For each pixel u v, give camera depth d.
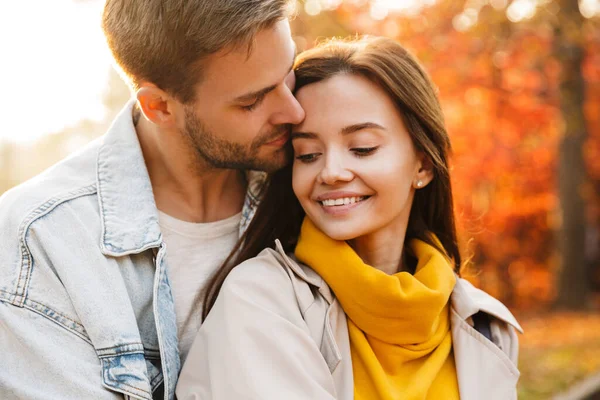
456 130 8.23
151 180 1.89
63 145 15.66
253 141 1.75
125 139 1.85
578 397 4.36
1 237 1.66
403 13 7.74
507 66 8.32
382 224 1.73
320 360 1.57
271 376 1.48
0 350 1.59
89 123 13.40
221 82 1.68
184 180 1.85
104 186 1.77
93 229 1.69
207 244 1.88
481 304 1.88
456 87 7.96
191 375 1.59
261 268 1.69
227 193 1.96
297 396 1.46
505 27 8.05
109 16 1.85
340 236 1.69
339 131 1.67
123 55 1.81
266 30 1.63
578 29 8.48
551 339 7.45
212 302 1.79
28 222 1.64
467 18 8.03
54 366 1.55
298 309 1.66
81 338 1.59
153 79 1.76
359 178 1.68
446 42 7.85
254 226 1.87
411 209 2.00
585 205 10.17
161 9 1.69
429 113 1.80
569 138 9.79
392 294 1.66
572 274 10.12
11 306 1.59
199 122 1.75
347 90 1.68
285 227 1.91
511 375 1.81
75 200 1.73
